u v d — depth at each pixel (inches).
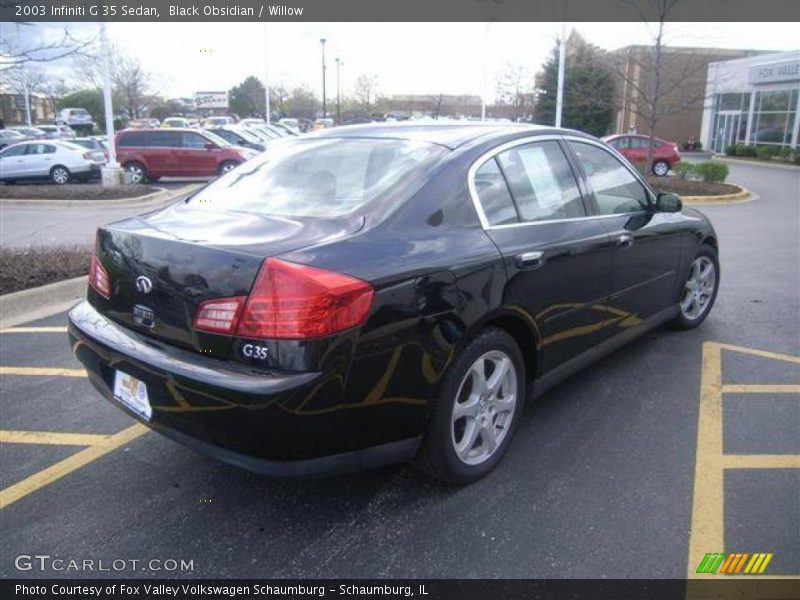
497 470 131.1
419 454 118.4
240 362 99.7
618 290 161.2
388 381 104.9
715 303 250.1
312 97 2817.4
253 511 118.4
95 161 830.5
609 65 904.9
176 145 847.1
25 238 414.3
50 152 807.7
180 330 107.0
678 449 139.6
